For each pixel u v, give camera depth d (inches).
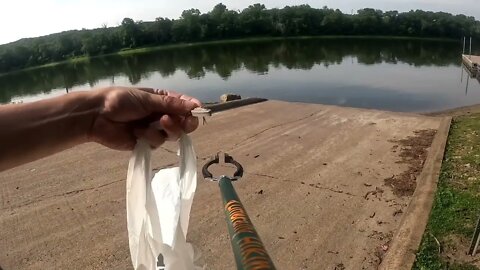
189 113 44.5
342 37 2287.2
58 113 38.7
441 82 917.2
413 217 183.8
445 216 179.3
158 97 43.4
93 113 40.9
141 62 1708.9
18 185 237.5
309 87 887.1
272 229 187.6
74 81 1332.4
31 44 2055.9
